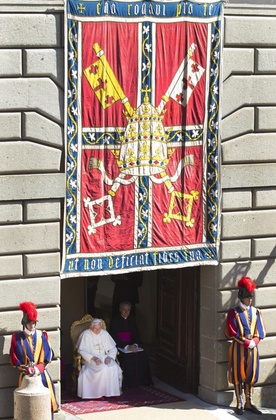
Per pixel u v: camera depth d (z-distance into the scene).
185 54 23.98
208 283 25.61
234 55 24.66
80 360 25.95
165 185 24.22
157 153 24.00
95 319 26.11
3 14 22.44
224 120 24.78
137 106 23.67
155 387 26.94
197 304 26.06
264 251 25.72
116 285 29.22
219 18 24.20
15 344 23.08
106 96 23.38
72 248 23.56
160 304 27.61
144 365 26.94
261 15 24.81
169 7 23.64
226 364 25.69
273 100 25.22
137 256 24.17
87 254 23.69
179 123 24.17
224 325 25.48
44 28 22.75
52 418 23.39
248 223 25.42
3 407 23.44
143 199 24.03
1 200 22.86
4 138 22.80
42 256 23.39
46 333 23.50
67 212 23.39
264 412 25.52
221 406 25.64
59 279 23.58
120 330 27.09
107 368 25.77
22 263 23.30
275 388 26.19
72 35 22.91
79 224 23.55
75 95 23.14
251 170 25.19
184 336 26.42
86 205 23.55
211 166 24.70
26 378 22.81
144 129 23.81
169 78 23.91
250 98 25.00
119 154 23.67
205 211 24.84
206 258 25.00
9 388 23.45
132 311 29.14
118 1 23.14
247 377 25.31
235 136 24.98
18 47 22.66
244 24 24.62
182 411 25.14
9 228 23.06
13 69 22.66
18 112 22.84
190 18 23.91
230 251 25.31
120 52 23.33
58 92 23.08
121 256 24.00
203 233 24.88
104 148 23.55
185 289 26.30
